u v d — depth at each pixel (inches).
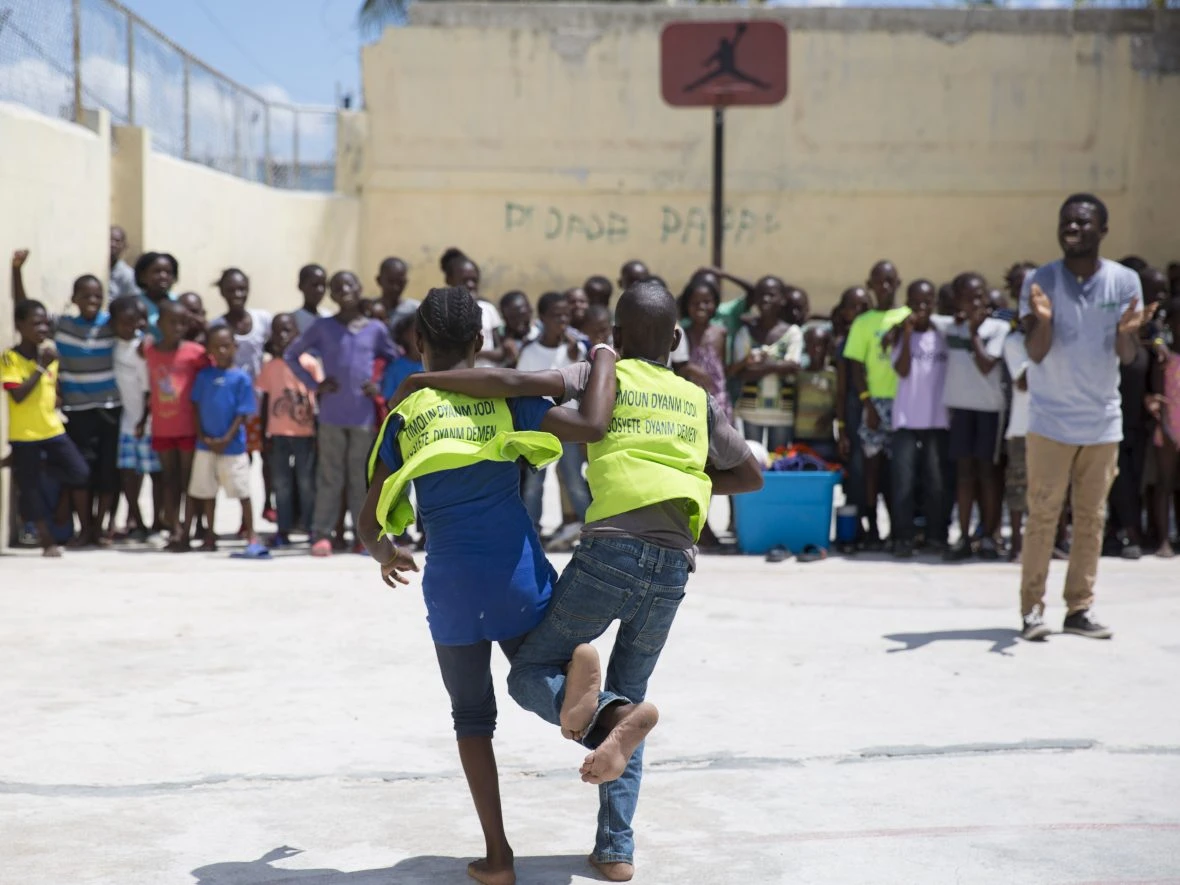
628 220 1079.6
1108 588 479.5
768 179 1074.7
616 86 1070.4
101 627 401.7
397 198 1082.1
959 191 1068.5
